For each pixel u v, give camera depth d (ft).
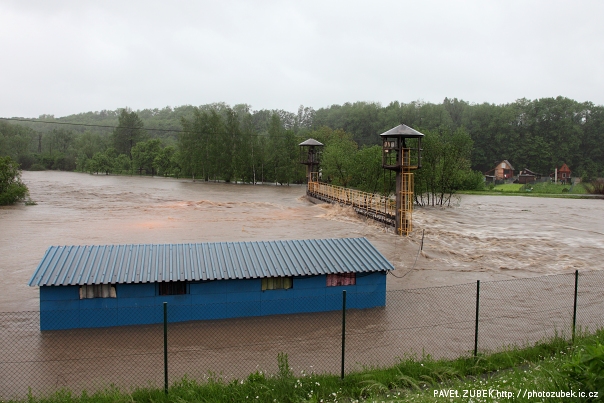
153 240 95.96
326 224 120.26
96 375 37.55
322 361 40.27
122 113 445.78
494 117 426.92
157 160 375.66
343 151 236.22
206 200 181.06
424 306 56.03
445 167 185.37
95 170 409.49
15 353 41.98
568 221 139.33
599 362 24.03
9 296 58.85
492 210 170.81
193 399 30.83
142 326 49.01
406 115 476.95
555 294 61.11
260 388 32.22
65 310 47.75
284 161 299.79
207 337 46.01
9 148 434.30
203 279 49.57
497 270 75.92
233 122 321.32
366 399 30.83
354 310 54.54
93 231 106.63
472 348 43.34
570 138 410.31
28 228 110.63
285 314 52.85
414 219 134.62
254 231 107.96
